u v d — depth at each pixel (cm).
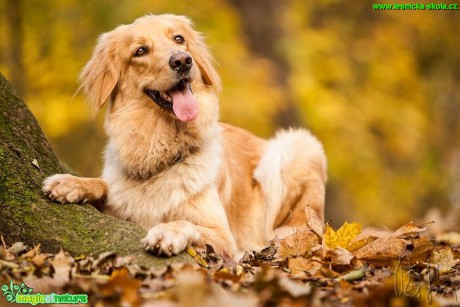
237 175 991
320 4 2394
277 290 575
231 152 1009
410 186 2528
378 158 2306
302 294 565
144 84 826
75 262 648
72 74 1939
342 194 2262
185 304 547
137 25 862
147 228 820
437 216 1333
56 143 1966
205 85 870
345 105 2155
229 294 564
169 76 808
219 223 823
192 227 716
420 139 2550
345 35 2441
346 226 781
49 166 830
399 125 2361
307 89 2080
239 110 1903
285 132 1061
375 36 2472
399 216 2341
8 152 763
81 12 1998
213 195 841
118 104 855
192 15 2017
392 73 2416
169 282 600
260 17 2245
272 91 2006
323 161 1048
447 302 587
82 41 1991
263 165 1017
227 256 777
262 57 2155
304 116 2053
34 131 845
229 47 2017
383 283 616
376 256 721
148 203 818
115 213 832
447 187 2662
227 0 2227
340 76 2206
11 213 707
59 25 2000
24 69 1962
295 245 772
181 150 829
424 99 2645
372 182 2270
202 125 838
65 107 1891
